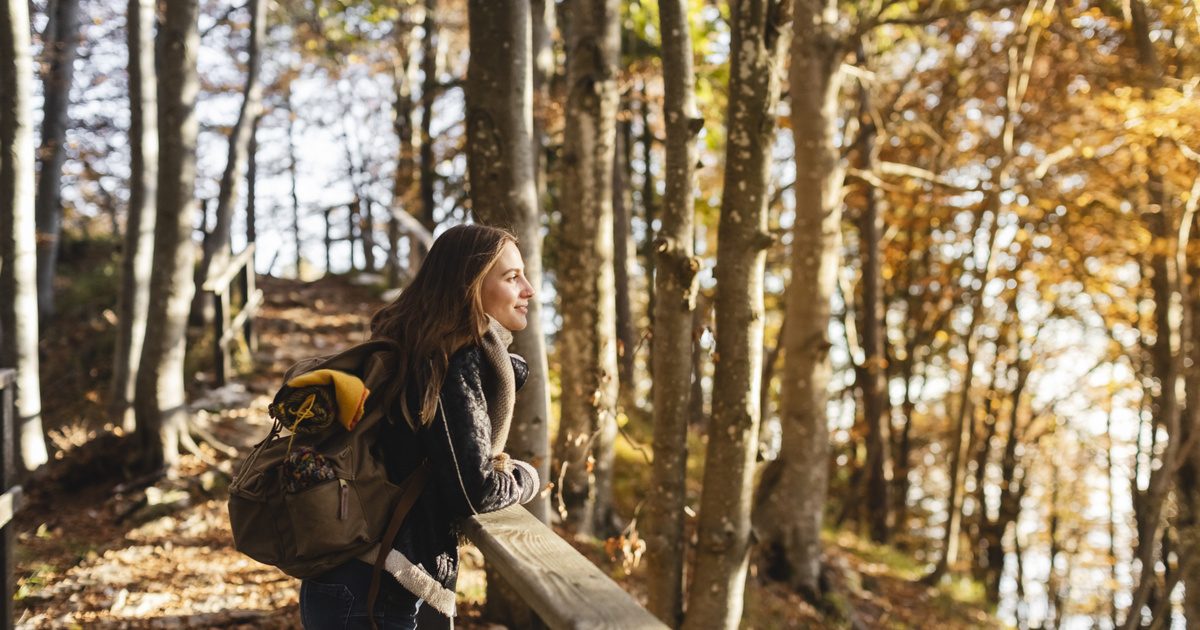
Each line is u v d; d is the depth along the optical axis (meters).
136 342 9.60
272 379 11.23
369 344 2.09
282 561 2.00
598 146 7.91
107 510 7.45
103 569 6.16
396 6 17.05
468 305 2.10
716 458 5.45
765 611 8.97
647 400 15.93
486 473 2.03
